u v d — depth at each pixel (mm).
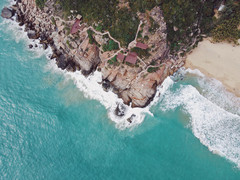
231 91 35406
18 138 36969
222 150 33125
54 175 34000
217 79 36219
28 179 33750
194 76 37250
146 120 36844
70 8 36250
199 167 32875
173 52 36625
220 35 35438
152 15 31469
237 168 32125
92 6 33938
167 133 35625
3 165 34719
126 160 34938
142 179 32969
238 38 34969
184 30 34469
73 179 33594
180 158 33969
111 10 32469
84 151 35875
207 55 36938
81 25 35625
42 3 39312
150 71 34438
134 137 36406
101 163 34875
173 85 37406
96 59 38719
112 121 37562
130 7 31781
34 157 35406
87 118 38375
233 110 34688
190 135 34812
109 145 36219
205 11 34938
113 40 33656
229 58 35969
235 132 33594
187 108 36094
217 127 34312
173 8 31594
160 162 34094
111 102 38438
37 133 37375
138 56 33375
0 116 38844
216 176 31984
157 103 37094
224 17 35125
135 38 32219
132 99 37094
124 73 35281
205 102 35719
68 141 36719
